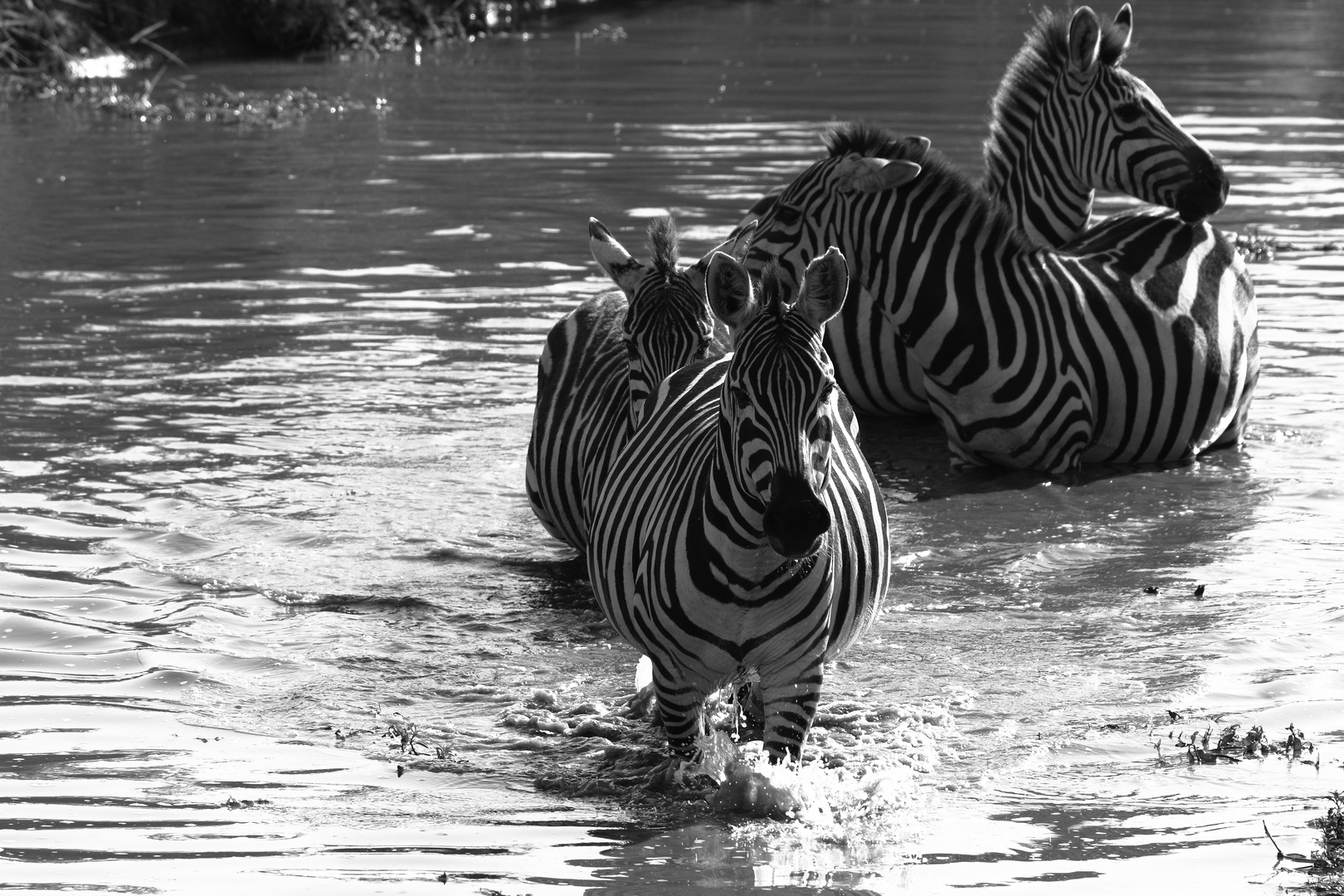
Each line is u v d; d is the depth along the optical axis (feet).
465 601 56.49
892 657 51.42
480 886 37.27
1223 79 190.70
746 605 38.96
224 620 54.54
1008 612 55.06
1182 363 71.10
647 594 40.63
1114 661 50.85
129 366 85.05
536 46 236.43
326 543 61.62
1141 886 36.99
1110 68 74.54
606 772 43.91
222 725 46.98
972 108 166.09
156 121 169.17
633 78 199.00
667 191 128.88
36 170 141.18
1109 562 59.67
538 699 48.60
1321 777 42.75
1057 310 69.87
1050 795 42.09
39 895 36.81
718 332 53.11
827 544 39.70
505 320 94.38
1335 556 59.67
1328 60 209.05
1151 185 73.15
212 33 222.89
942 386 70.23
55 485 67.21
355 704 48.60
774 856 38.75
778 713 41.16
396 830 40.47
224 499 65.87
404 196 128.88
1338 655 50.98
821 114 165.68
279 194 130.21
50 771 43.78
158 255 110.22
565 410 57.72
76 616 54.49
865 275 69.62
